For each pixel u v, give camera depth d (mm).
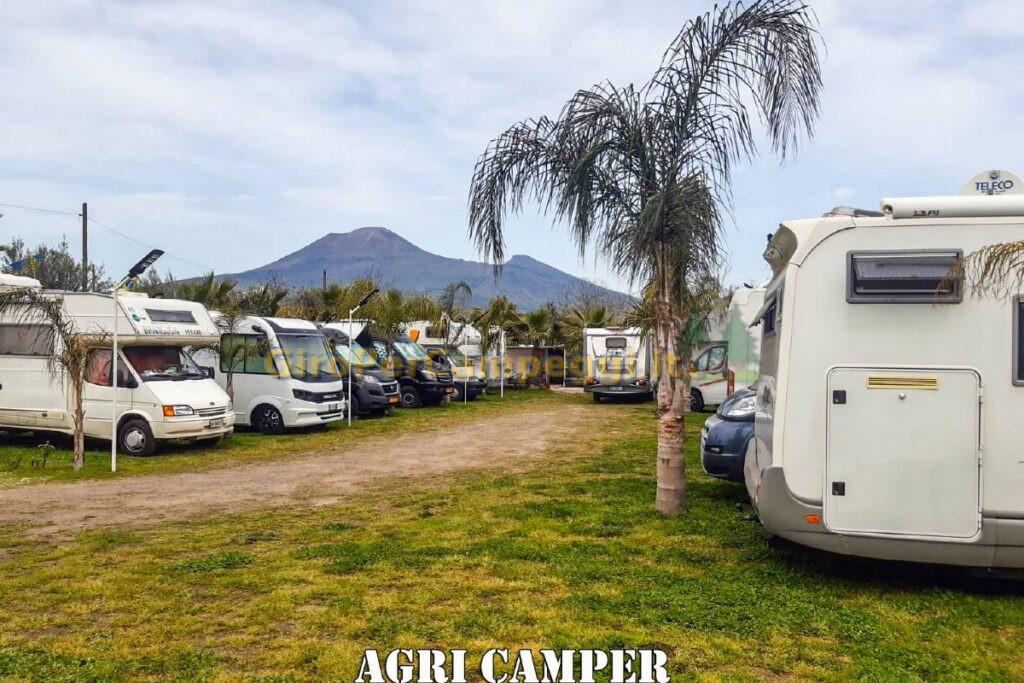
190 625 4977
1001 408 5391
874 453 5551
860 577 6070
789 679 4242
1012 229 5469
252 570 6199
